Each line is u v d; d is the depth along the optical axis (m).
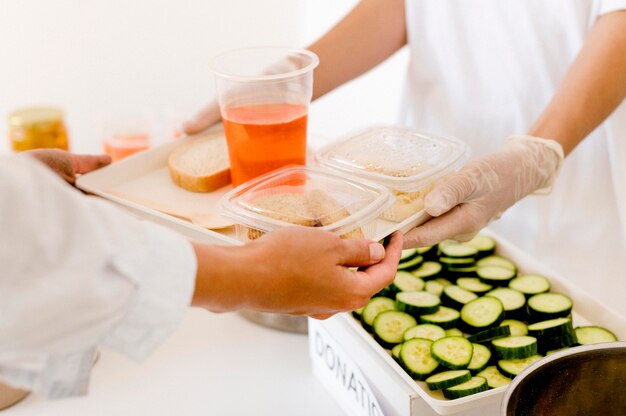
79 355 0.60
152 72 1.58
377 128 0.94
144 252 0.60
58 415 0.85
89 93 1.54
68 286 0.57
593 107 0.95
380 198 0.79
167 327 0.61
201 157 0.99
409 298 0.90
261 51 0.91
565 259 1.15
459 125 1.18
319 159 0.87
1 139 1.52
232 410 0.86
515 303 0.90
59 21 1.46
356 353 0.83
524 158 0.90
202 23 1.58
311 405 0.87
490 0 1.09
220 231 0.86
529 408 0.62
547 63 1.09
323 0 1.68
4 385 0.85
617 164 1.06
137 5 1.50
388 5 1.17
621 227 1.12
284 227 0.70
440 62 1.17
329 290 0.69
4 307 0.57
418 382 0.81
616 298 1.14
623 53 0.95
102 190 0.96
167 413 0.86
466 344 0.83
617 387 0.64
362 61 1.18
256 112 0.84
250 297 0.66
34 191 0.56
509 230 1.18
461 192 0.84
